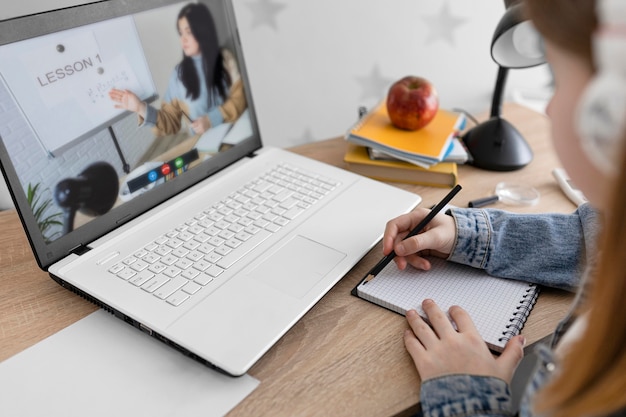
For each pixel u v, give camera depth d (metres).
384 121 1.02
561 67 0.38
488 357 0.57
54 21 0.67
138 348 0.61
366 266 0.73
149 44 0.77
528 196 0.87
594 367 0.39
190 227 0.76
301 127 1.36
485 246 0.71
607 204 0.36
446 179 0.91
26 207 0.65
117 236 0.73
